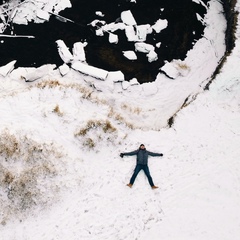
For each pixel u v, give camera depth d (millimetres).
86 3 16141
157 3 16438
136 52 14750
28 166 10172
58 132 11055
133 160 10836
